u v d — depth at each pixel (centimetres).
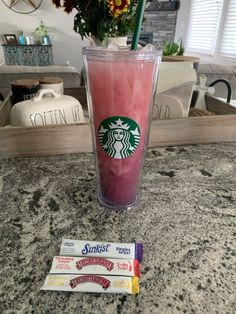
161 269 32
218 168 57
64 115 65
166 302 28
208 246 36
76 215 41
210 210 43
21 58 350
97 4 68
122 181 41
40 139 57
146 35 390
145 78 35
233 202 46
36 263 32
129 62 33
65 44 393
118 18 67
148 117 41
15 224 39
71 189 48
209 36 338
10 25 368
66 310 27
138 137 39
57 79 83
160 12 394
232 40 298
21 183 49
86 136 59
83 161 58
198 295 29
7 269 31
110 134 38
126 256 33
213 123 65
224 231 39
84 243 35
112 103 36
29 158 58
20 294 28
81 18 74
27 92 73
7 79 163
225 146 67
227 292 29
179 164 58
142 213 42
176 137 65
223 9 303
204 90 87
